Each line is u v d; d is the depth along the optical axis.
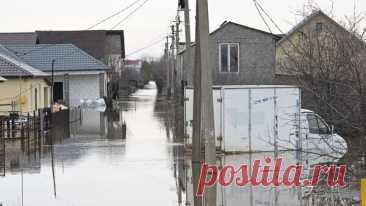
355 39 17.19
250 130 31.27
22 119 44.03
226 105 31.17
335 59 16.66
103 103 78.81
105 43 106.31
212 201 19.84
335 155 18.67
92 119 59.94
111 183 23.92
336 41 17.42
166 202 20.14
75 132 46.56
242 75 61.53
